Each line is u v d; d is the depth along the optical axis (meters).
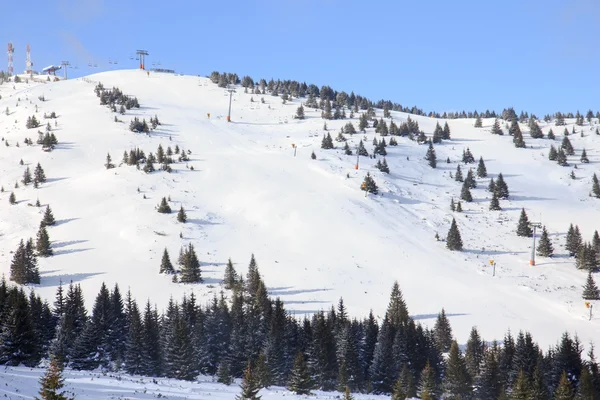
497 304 81.56
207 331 62.00
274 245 100.56
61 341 59.03
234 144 168.25
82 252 93.94
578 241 105.06
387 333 62.19
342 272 90.19
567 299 85.44
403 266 94.50
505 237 113.69
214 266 90.88
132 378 45.84
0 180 130.75
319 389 56.88
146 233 100.62
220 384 49.03
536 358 57.81
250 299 75.88
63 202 114.75
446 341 66.94
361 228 108.38
